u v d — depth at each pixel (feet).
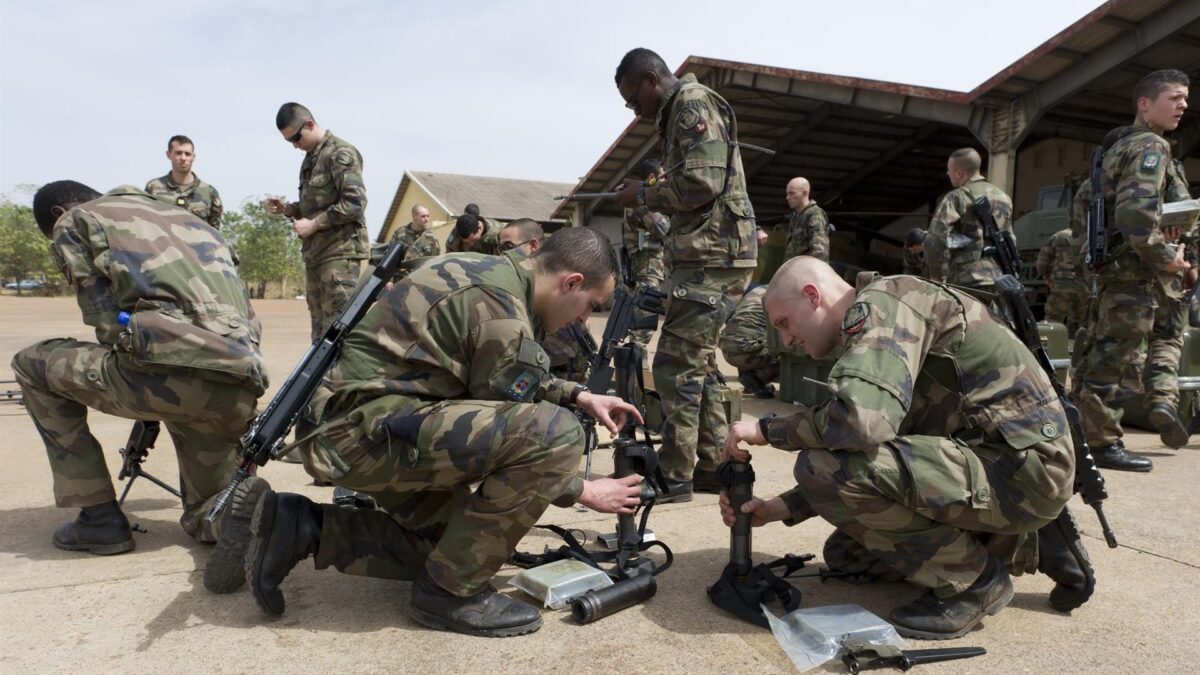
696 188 12.17
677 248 12.78
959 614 7.69
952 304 7.73
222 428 9.95
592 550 10.41
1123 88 46.83
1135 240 14.30
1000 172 41.91
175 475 14.38
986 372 7.65
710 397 13.65
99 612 8.25
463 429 7.33
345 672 7.00
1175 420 15.52
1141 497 13.06
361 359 7.77
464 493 7.81
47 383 9.43
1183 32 35.63
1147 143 14.55
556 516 12.16
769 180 81.25
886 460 7.39
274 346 38.96
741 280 12.91
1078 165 67.87
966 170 18.70
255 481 8.21
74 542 10.01
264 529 7.74
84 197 10.27
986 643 7.64
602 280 8.21
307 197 20.58
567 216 81.87
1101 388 15.65
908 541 7.66
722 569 9.75
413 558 8.31
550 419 7.57
